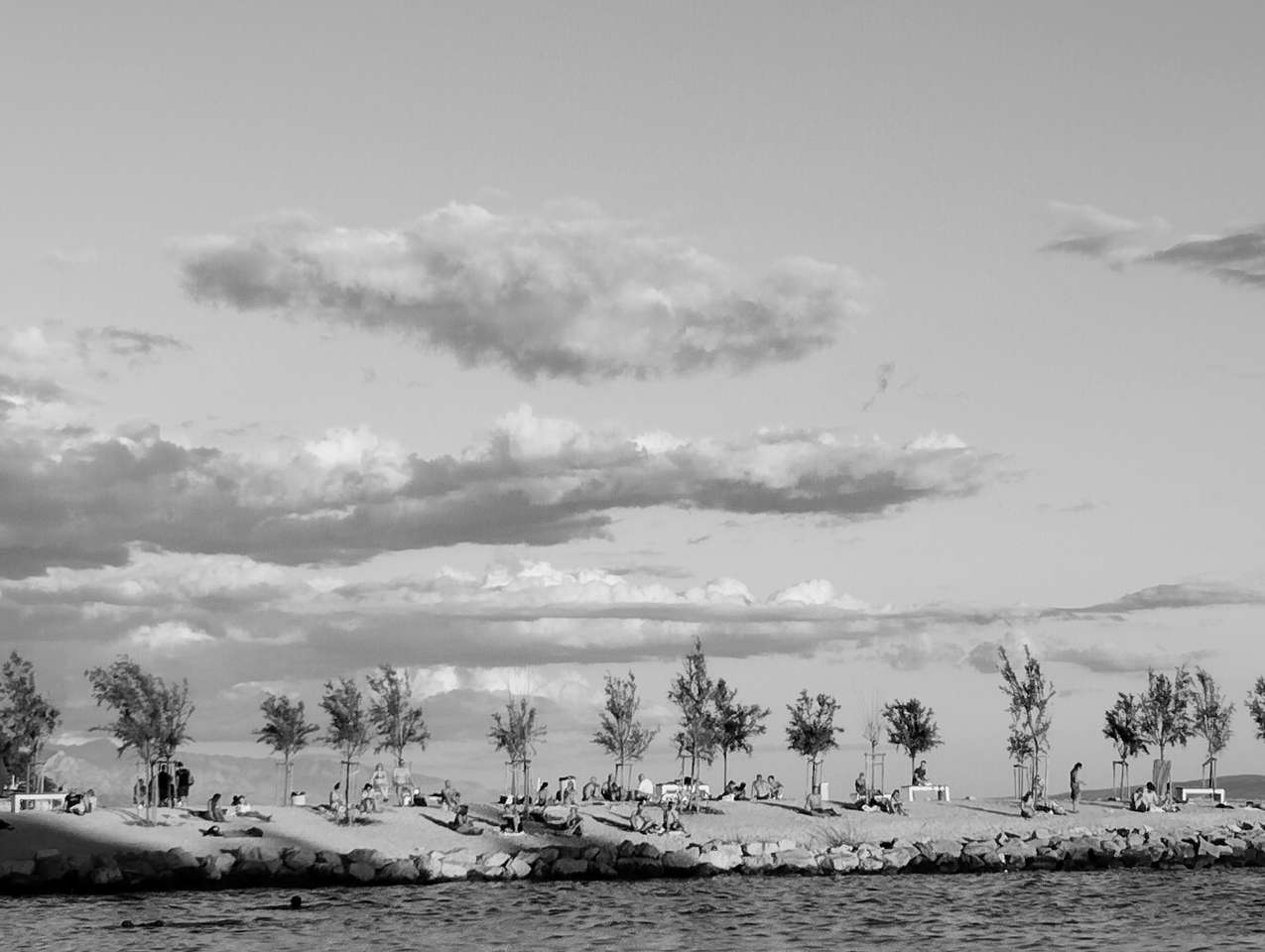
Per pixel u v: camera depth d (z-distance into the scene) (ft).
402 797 381.19
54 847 305.32
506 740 382.63
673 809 352.49
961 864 344.28
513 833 343.26
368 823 344.49
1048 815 390.01
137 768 349.41
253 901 279.69
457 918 262.67
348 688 389.39
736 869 332.80
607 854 327.47
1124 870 349.61
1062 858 351.25
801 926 258.98
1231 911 279.90
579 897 291.17
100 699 336.90
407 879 310.04
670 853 332.19
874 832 363.56
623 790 401.70
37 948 229.66
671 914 270.26
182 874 298.56
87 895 285.43
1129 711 447.01
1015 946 239.50
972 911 277.85
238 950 229.45
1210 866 357.61
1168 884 322.96
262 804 383.24
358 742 388.98
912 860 343.05
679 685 417.28
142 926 249.96
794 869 335.26
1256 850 361.51
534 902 283.18
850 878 330.13
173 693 341.62
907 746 440.04
